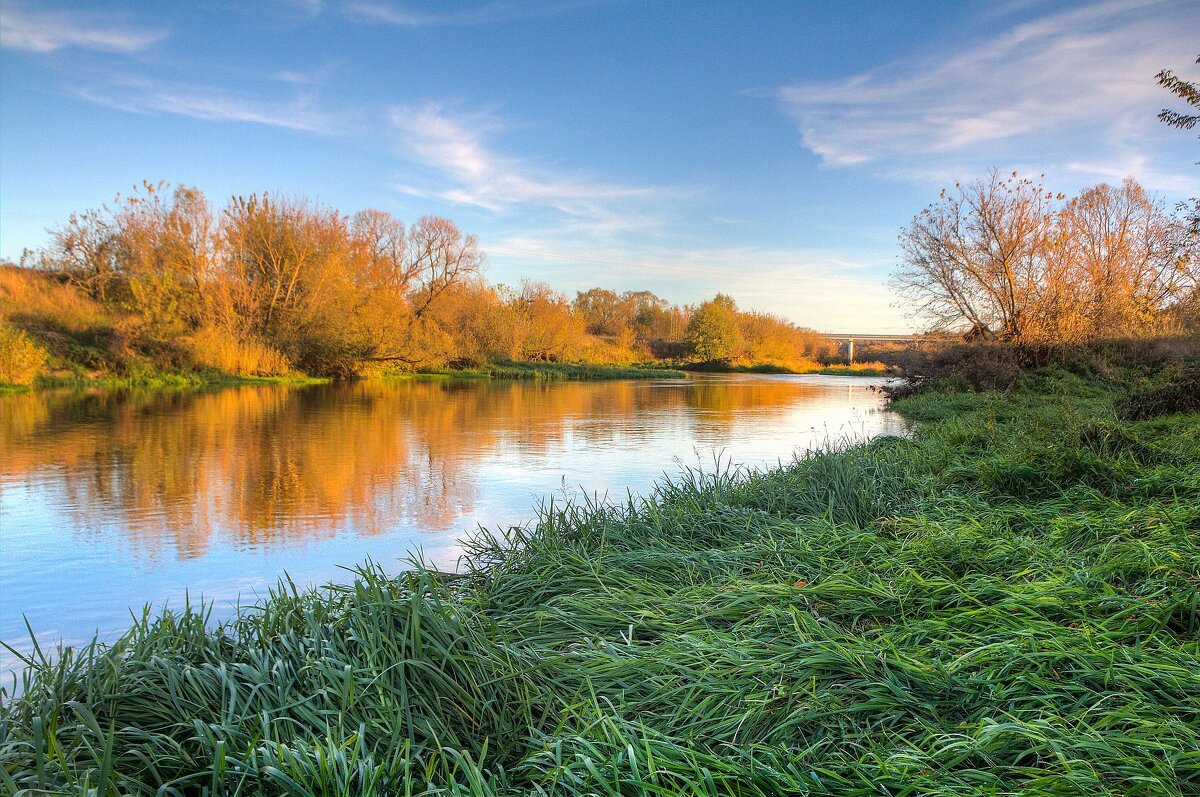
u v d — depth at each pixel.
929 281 23.53
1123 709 2.65
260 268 32.09
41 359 22.50
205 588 5.22
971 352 21.91
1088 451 6.87
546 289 52.88
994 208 22.36
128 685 2.93
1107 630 3.34
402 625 3.33
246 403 19.86
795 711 2.88
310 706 2.80
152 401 19.52
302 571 5.62
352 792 2.41
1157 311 21.53
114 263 28.84
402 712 2.84
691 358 63.28
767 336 67.00
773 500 6.45
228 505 7.81
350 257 35.44
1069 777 2.29
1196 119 13.05
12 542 6.32
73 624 4.55
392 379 34.94
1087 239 23.34
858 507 6.25
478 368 42.94
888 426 16.27
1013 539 4.85
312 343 32.53
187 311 28.41
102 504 7.77
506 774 2.71
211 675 3.01
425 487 8.91
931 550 4.71
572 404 22.36
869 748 2.68
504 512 7.64
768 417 18.48
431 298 45.84
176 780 2.47
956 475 7.04
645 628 3.91
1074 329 21.39
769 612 3.83
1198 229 14.55
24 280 26.69
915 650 3.30
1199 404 10.80
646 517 6.26
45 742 2.58
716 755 2.61
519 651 3.50
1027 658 3.06
